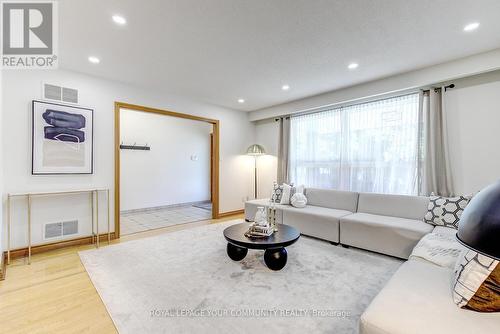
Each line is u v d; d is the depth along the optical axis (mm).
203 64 3141
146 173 6086
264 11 2059
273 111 5336
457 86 3207
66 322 1729
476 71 2869
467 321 1105
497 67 2742
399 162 3727
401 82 3459
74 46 2641
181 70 3338
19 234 2955
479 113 3061
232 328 1653
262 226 2736
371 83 3777
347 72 3422
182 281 2305
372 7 2012
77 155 3379
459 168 3201
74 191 3193
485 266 1169
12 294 2100
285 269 2561
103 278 2377
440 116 3297
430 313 1166
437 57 2947
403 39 2533
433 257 1845
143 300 1993
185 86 4008
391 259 2838
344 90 4121
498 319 1116
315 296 2045
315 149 4844
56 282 2307
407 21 2213
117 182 3750
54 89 3205
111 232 3699
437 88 3318
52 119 3178
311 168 4906
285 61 3053
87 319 1761
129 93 3906
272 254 2494
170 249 3172
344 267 2611
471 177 3119
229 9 2027
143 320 1741
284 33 2412
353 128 4270
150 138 6168
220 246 3285
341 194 3973
